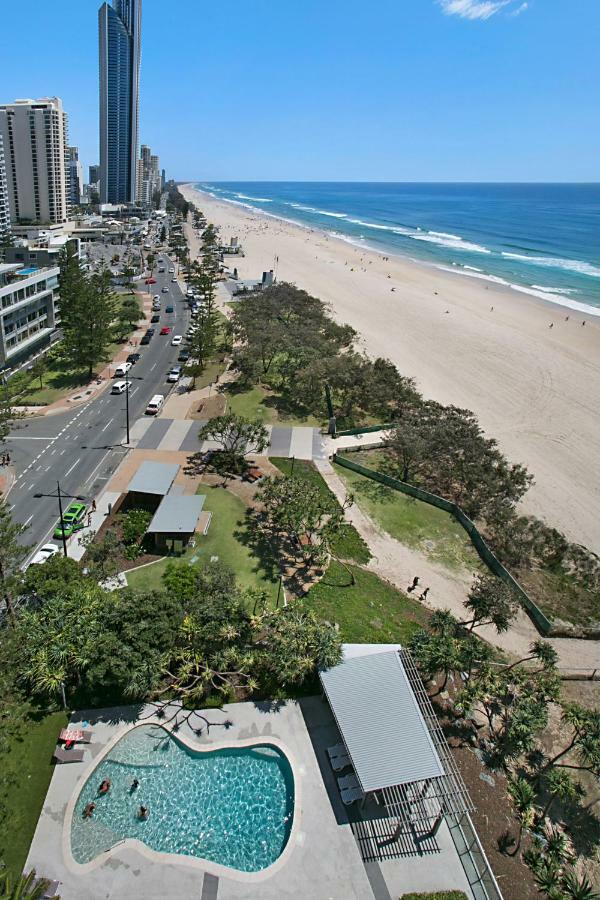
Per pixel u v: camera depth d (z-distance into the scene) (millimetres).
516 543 52000
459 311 138750
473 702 34812
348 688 32406
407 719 30609
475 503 58875
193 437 69188
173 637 34125
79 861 26219
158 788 29828
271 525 52625
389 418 78375
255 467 63250
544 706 33750
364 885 25891
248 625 36344
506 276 185000
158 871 25875
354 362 82188
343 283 165625
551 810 31141
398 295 153000
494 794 31234
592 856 29250
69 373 88250
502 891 26516
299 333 93562
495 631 43719
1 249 120875
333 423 71812
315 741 32281
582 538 57250
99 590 37812
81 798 29047
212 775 30625
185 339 109188
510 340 116688
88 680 33156
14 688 32406
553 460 71500
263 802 29562
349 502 56375
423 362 103000
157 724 32781
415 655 35625
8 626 36531
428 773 28125
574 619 45719
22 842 26484
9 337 85188
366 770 28234
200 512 50812
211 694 34750
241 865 26859
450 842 28062
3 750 28844
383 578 47844
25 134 187250
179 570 42688
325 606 42969
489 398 88625
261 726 33000
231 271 175750
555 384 94812
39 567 39281
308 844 27250
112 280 152250
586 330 125188
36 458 62562
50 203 199000
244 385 87125
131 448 65750
